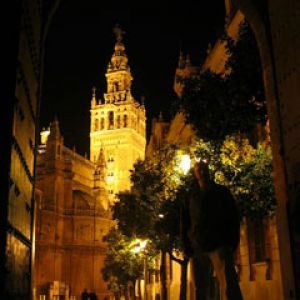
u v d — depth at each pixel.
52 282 81.12
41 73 8.49
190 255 6.91
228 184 16.45
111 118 132.12
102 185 105.31
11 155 4.95
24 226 6.54
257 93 12.20
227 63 12.98
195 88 13.23
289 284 7.57
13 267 5.29
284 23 7.62
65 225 89.19
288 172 7.61
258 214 16.59
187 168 17.22
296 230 7.27
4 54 5.08
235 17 24.30
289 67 7.45
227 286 6.09
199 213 6.45
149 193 23.58
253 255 21.45
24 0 5.65
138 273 46.09
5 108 4.98
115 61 136.38
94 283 88.81
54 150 89.94
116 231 55.19
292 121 7.39
